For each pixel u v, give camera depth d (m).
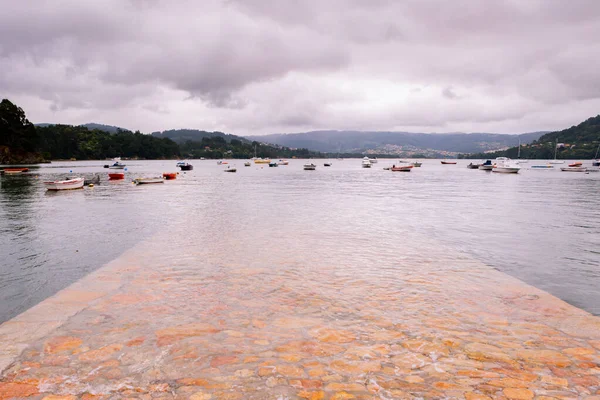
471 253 10.41
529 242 11.95
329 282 7.48
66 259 10.41
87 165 128.00
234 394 3.53
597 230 14.17
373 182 51.66
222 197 28.23
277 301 6.37
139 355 4.40
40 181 48.31
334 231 13.43
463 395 3.51
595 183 49.50
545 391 3.59
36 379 3.87
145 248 10.59
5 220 17.25
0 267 9.67
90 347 4.64
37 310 5.97
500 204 23.45
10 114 120.50
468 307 6.09
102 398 3.49
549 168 119.50
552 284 7.96
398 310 5.94
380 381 3.77
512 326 5.31
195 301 6.37
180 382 3.77
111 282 7.48
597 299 7.09
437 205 22.66
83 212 19.81
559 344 4.71
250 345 4.66
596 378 3.85
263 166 152.12
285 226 14.54
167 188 39.03
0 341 4.86
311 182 51.41
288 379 3.81
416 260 9.31
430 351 4.49
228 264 8.86
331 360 4.25
